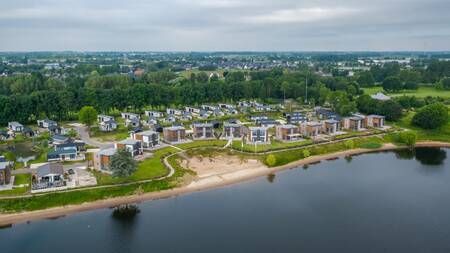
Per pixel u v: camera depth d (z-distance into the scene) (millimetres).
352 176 136875
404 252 84750
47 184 112875
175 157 146750
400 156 163875
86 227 96938
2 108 194875
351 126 198875
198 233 93500
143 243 88625
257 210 107062
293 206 110000
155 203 111625
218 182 128000
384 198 115812
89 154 147625
